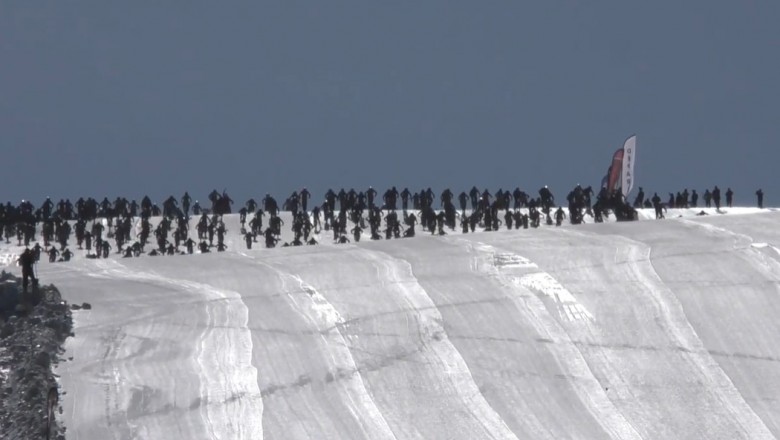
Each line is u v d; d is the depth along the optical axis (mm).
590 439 154375
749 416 165375
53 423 131750
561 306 194375
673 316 193250
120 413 141375
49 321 165250
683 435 158750
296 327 177625
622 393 168500
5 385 142250
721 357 181125
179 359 160625
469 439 150000
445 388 163250
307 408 152000
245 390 153375
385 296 193875
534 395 165000
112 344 164375
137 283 199125
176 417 143000
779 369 178875
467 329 182375
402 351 172750
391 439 147000
